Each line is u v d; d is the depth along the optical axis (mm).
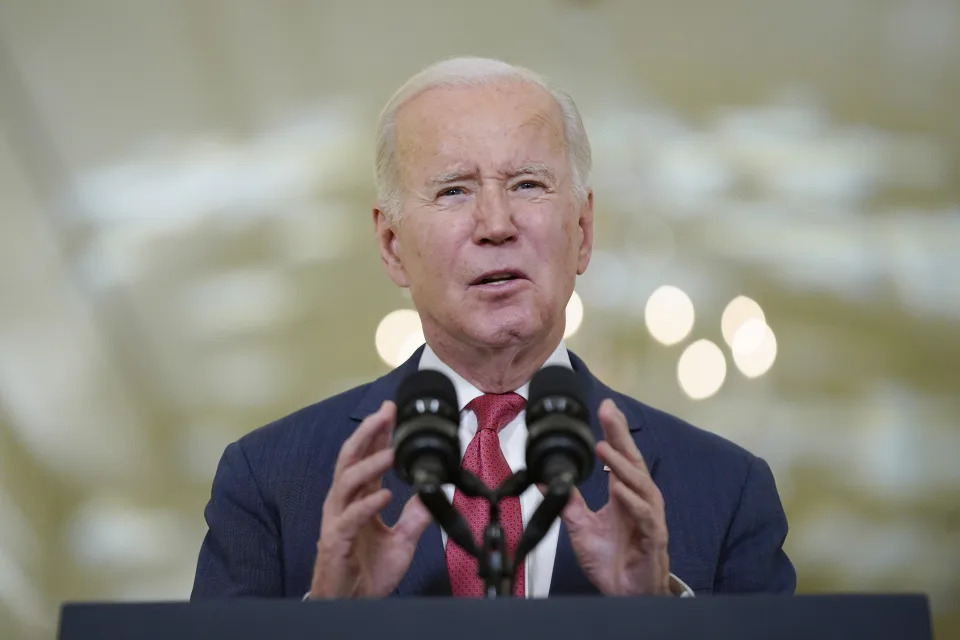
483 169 5531
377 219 6133
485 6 20031
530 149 5578
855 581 22281
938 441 22375
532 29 20484
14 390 21078
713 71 21016
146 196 21219
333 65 20562
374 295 22656
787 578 5637
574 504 4492
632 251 21188
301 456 5730
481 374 5672
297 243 22250
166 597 21297
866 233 22312
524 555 3811
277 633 3383
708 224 21922
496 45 20766
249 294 22250
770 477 5863
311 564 5402
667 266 21453
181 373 22172
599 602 3365
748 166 21891
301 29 19844
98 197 21000
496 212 5430
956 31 19812
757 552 5574
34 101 19969
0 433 20656
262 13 19562
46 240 20891
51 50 19422
